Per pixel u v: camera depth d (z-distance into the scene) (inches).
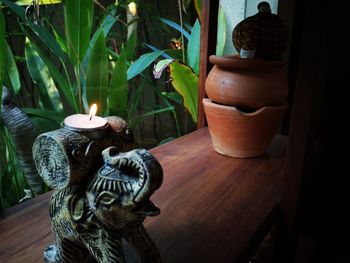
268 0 46.3
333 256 33.7
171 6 68.4
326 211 31.8
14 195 37.6
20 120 30.6
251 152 32.5
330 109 34.4
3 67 26.2
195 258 17.7
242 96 30.2
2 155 37.8
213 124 32.3
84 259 15.7
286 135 42.3
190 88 43.8
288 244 25.3
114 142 14.4
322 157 34.4
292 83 42.6
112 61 51.5
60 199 14.5
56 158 13.2
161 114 72.5
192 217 21.7
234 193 25.3
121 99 39.5
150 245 15.4
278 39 31.7
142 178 11.8
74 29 34.6
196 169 29.5
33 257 17.3
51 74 39.5
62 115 39.0
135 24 56.7
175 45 61.3
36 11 35.9
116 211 12.5
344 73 35.8
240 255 18.3
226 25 48.7
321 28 20.8
